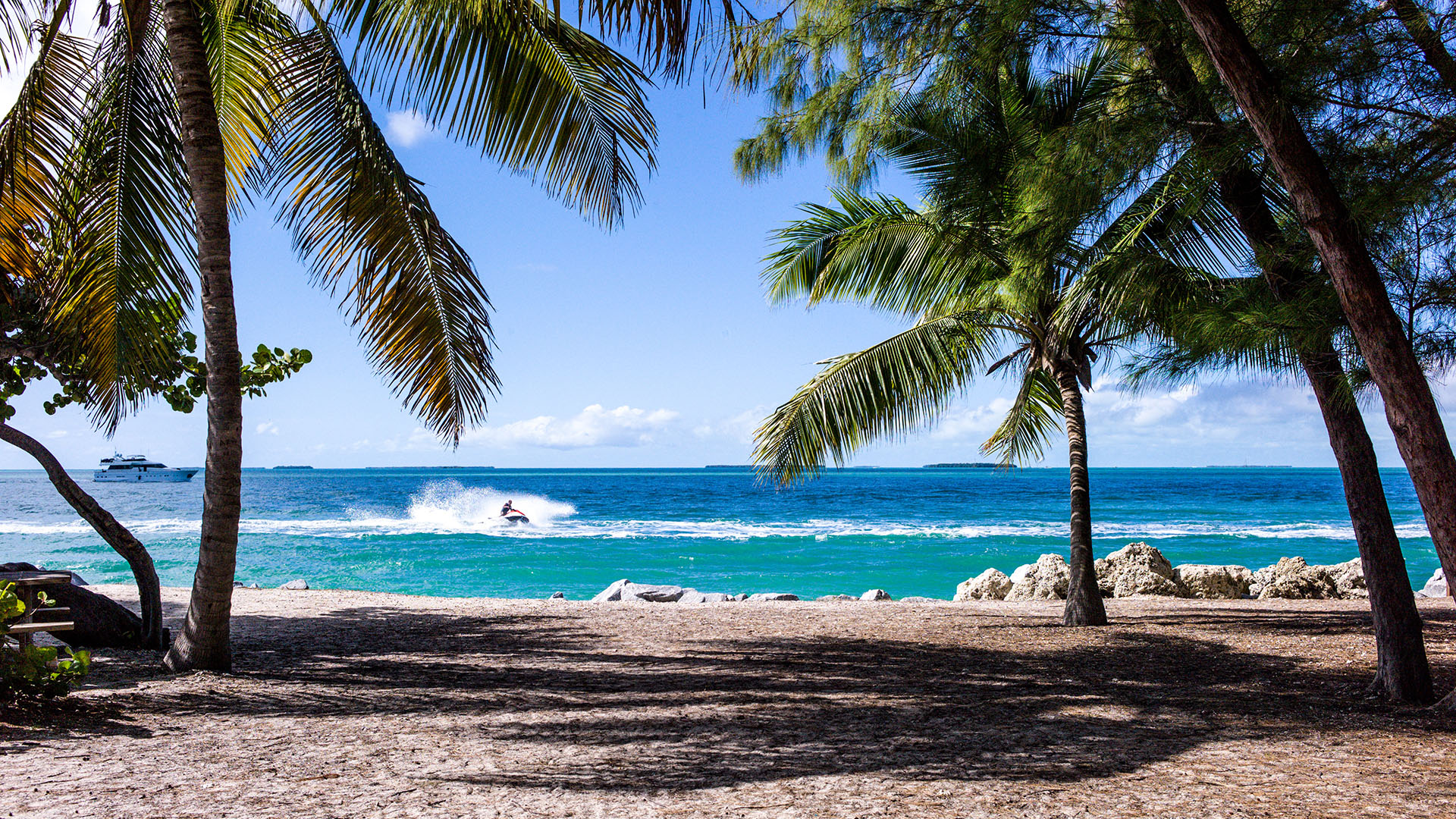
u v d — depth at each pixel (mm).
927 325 9797
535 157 7102
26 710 4613
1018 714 5164
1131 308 6582
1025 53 5336
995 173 7633
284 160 7141
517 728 4734
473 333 7629
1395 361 4461
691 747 4285
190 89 6020
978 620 10281
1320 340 4812
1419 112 4312
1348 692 5879
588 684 6242
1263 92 4320
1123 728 4766
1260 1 4520
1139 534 34469
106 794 3240
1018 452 12008
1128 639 8578
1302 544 29672
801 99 6469
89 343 6715
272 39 7160
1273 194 6133
